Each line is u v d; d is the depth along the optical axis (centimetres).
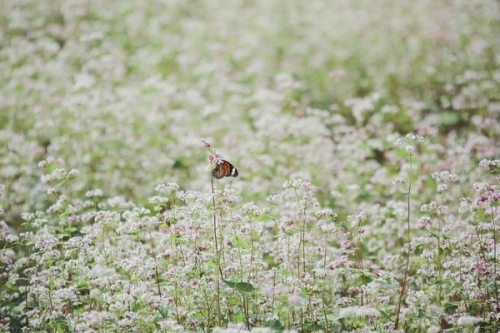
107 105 1309
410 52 1638
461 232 828
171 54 1691
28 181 1087
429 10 1862
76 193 1066
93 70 1561
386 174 1085
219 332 564
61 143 1184
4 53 1561
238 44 1794
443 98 1414
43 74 1473
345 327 765
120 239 782
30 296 758
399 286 760
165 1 2030
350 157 1148
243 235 749
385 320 698
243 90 1485
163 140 1239
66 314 730
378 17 1842
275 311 714
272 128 1184
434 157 1112
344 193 1070
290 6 2062
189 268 671
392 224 884
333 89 1550
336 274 733
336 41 1780
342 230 760
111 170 1158
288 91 1379
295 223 757
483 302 709
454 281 723
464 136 1258
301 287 676
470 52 1571
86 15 1919
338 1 2017
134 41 1805
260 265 734
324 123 1348
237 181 1060
